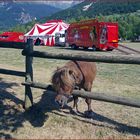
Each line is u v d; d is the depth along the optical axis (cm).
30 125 297
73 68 285
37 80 496
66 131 285
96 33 1407
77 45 1537
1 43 341
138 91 434
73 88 265
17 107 338
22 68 671
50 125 296
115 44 1420
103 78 538
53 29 1964
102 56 270
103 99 275
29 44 321
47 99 367
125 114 321
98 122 299
